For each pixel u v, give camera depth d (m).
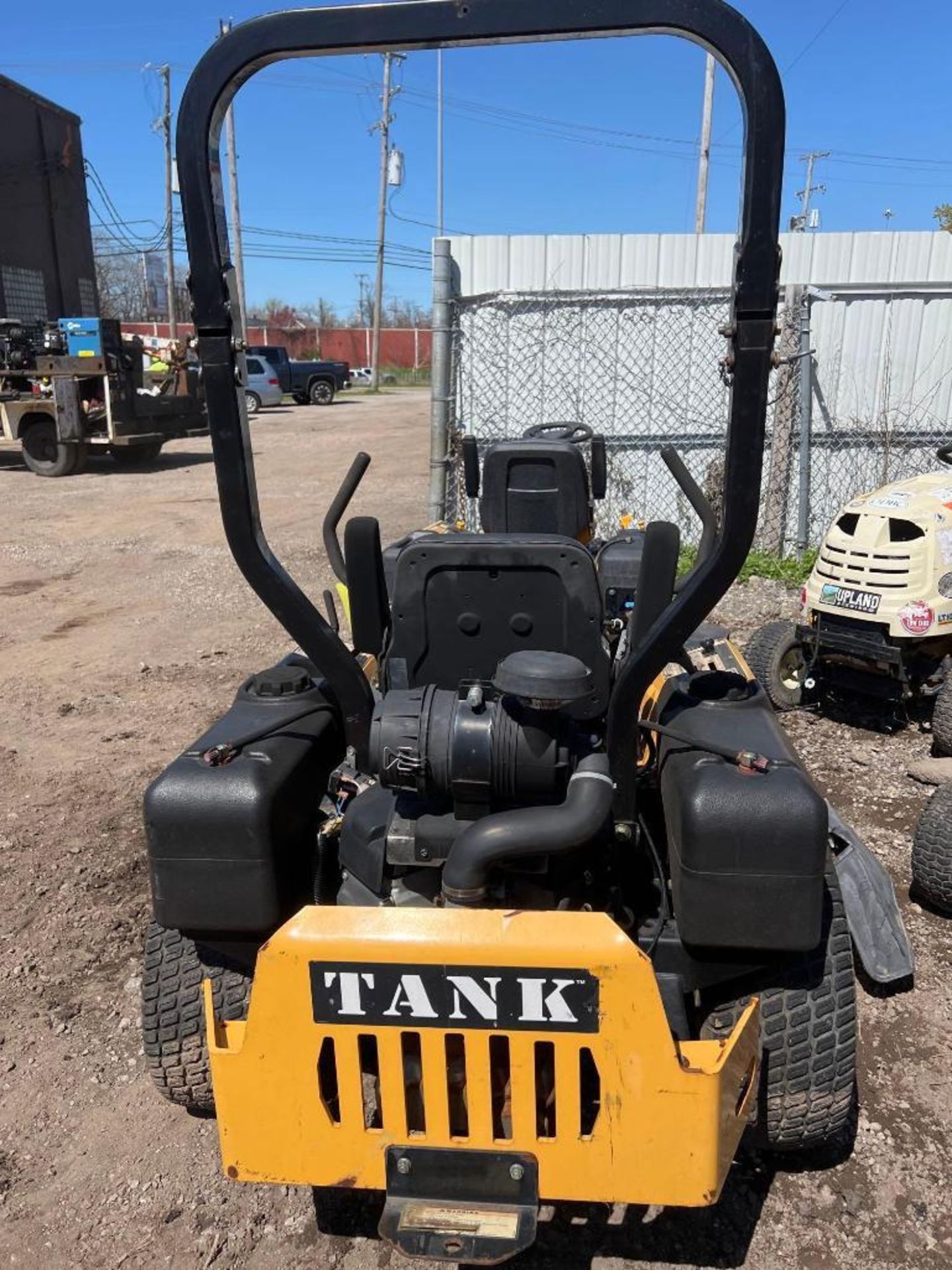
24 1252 2.37
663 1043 1.86
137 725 5.67
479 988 1.87
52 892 3.92
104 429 15.50
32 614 8.09
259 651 7.01
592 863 2.30
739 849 1.98
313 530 10.92
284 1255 2.35
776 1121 2.34
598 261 8.70
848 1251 2.30
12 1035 3.12
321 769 2.47
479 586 2.21
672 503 8.80
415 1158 1.99
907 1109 2.71
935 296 8.31
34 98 26.92
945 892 3.45
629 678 2.10
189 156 1.91
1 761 5.21
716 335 8.40
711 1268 2.28
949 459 5.20
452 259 8.49
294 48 1.87
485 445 8.38
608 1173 1.96
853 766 4.83
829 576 5.03
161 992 2.50
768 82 1.71
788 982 2.29
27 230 26.98
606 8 1.78
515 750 2.01
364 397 37.88
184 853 2.16
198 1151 2.67
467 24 1.84
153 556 10.04
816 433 8.53
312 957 1.89
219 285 1.99
